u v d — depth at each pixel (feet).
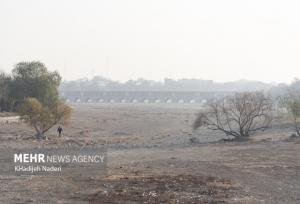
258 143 282.77
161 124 473.67
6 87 460.14
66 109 329.72
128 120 508.53
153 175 160.97
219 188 137.80
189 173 167.12
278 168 182.60
